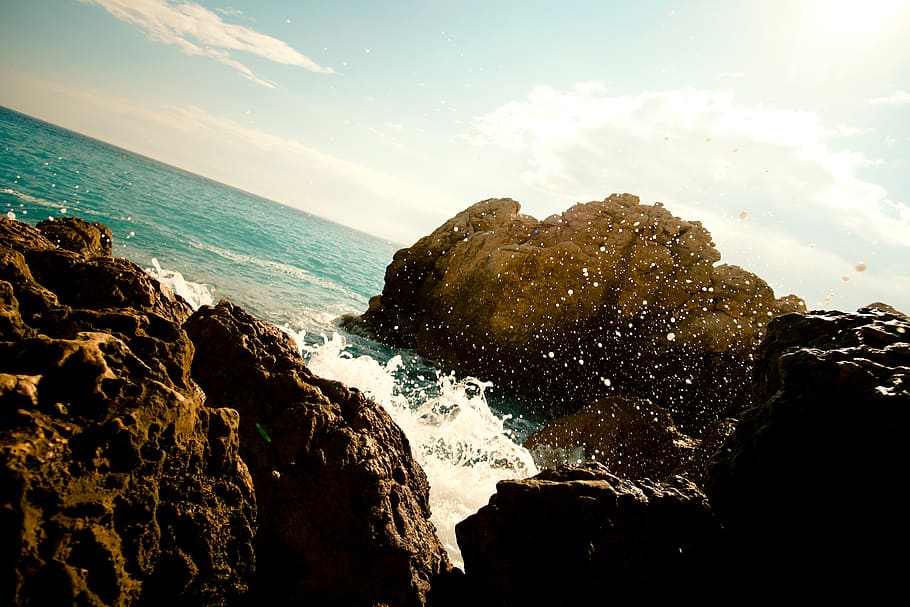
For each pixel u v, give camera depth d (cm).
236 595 234
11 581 148
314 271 2548
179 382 246
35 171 2144
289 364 346
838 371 302
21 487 151
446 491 633
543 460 812
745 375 1290
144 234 1681
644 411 828
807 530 289
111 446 179
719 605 289
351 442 311
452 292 1541
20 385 169
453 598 303
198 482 219
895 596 245
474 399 1104
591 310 1431
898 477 260
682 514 319
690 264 1470
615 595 285
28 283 249
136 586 187
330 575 267
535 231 1576
